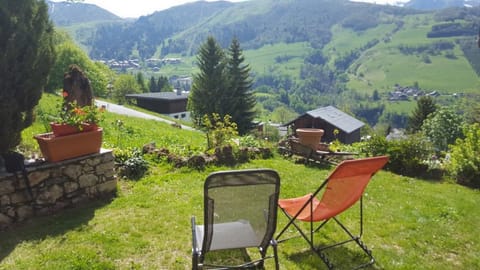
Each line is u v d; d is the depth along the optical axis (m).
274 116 93.06
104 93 48.09
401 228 5.36
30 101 5.18
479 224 5.70
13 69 4.83
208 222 3.36
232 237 3.54
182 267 4.02
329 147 10.91
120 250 4.32
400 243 4.86
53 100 18.17
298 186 7.46
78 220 5.14
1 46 4.72
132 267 3.97
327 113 37.38
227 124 10.54
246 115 38.88
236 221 3.50
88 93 6.96
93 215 5.36
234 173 3.24
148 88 90.00
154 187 6.83
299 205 4.61
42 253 4.17
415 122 40.41
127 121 18.17
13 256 4.10
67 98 6.59
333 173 3.82
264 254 3.76
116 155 7.55
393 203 6.60
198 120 24.44
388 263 4.32
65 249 4.27
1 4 4.67
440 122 26.62
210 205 3.29
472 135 8.88
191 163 8.40
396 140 10.16
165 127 20.34
